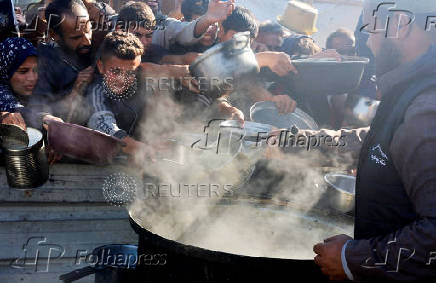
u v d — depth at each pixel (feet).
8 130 6.39
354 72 7.79
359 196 4.33
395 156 3.82
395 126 3.85
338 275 4.20
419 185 3.62
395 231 3.91
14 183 6.52
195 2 9.39
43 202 7.54
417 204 3.69
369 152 4.15
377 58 4.35
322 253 4.27
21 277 7.60
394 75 4.12
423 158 3.57
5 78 7.02
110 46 7.02
